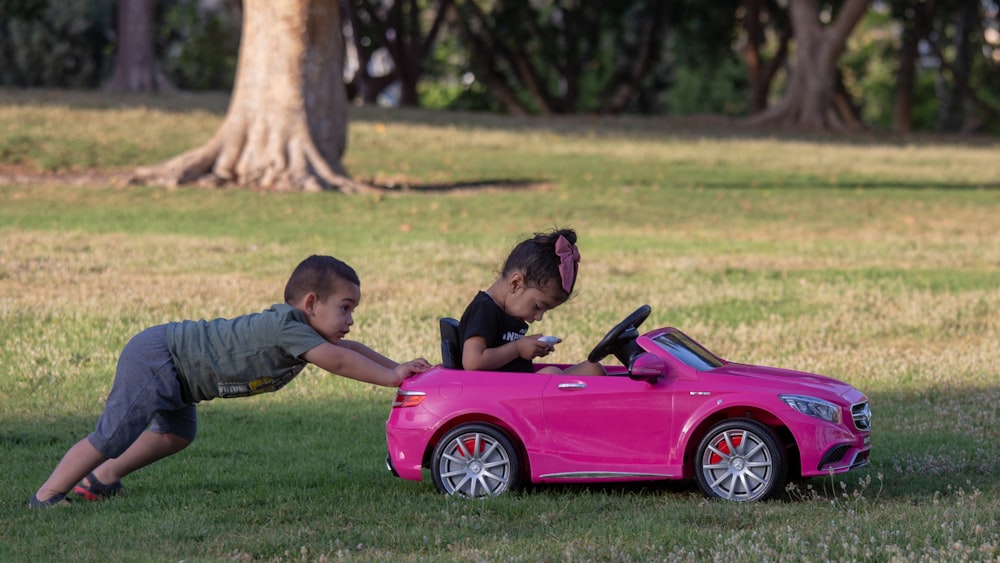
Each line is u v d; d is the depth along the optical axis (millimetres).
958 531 7855
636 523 8523
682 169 43188
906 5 77688
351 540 8172
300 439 12203
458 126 53000
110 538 8195
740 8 82750
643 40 82438
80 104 49531
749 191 38031
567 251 9844
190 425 9922
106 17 95750
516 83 94312
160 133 42656
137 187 33312
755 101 76438
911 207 35812
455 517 8805
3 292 19625
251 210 30734
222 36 85188
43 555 7820
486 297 10047
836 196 37531
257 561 7734
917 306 20531
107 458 9297
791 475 10109
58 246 24562
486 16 80875
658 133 56281
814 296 21594
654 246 27641
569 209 33125
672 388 9609
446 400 9766
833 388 9859
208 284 20938
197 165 34625
